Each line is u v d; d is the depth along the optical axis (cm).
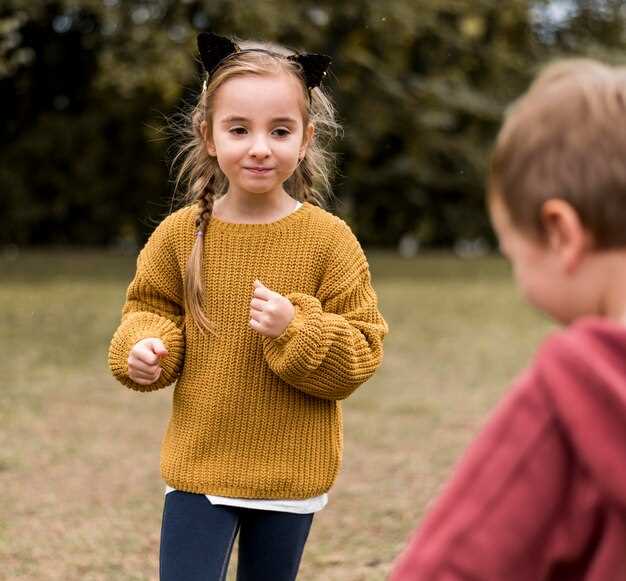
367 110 1512
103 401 659
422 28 1491
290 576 252
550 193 115
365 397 688
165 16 1295
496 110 1584
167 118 319
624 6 1748
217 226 255
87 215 1698
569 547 113
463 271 1570
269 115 250
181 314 263
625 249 114
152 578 373
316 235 254
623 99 114
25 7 1254
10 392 669
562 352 112
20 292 1141
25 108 1521
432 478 502
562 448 112
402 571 116
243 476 246
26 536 410
